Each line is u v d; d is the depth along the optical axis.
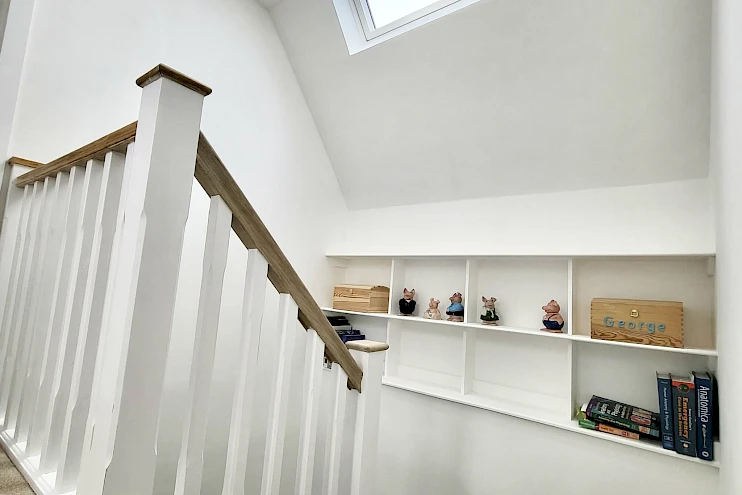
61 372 1.04
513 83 2.05
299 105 2.84
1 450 1.20
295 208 2.77
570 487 1.87
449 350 2.57
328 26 2.46
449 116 2.34
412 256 2.62
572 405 1.99
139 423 0.78
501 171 2.33
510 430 2.08
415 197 2.78
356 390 1.48
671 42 1.64
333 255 2.96
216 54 2.34
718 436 1.57
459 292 2.58
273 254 1.14
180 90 0.85
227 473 1.07
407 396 2.49
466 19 2.00
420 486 2.36
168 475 2.04
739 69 0.97
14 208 1.53
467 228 2.50
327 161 3.04
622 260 2.02
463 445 2.23
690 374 1.79
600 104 1.88
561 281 2.21
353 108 2.69
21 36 1.63
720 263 1.42
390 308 2.71
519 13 1.86
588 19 1.74
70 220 1.15
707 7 1.53
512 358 2.32
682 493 1.60
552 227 2.17
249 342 1.10
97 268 0.97
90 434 0.81
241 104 2.46
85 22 1.83
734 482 1.10
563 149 2.07
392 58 2.33
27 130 1.63
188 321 2.12
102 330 0.87
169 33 2.13
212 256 0.98
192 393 0.94
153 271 0.80
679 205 1.82
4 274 1.49
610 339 1.81
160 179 0.81
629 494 1.72
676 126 1.76
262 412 2.45
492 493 2.09
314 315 1.30
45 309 1.21
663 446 1.64
